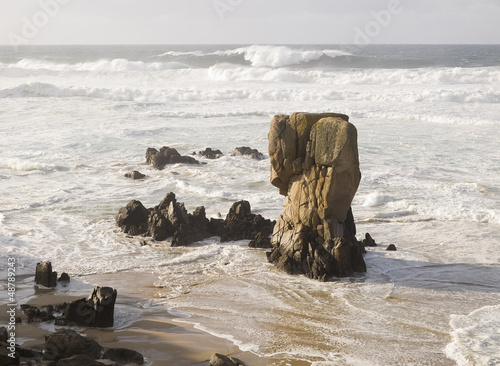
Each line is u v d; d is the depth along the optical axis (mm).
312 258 14172
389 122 37656
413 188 22141
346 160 13750
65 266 14438
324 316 11469
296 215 14648
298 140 14375
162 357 9602
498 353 9719
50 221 18312
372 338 10430
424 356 9719
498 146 29766
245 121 38125
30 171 25375
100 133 33531
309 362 9484
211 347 10008
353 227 15281
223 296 12602
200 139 32156
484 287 13141
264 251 15875
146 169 25734
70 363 8547
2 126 35438
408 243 16484
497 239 16703
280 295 12672
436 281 13523
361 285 13312
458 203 20031
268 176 24219
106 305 10836
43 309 11586
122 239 16734
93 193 21828
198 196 21406
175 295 12656
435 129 34781
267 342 10250
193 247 16219
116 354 9320
